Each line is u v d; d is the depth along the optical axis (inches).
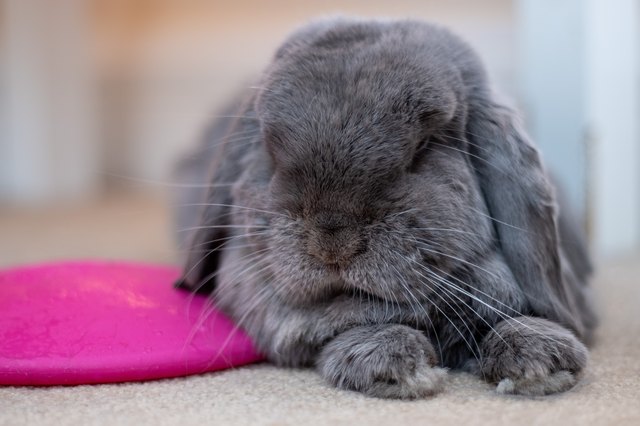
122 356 19.4
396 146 18.9
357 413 17.6
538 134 35.4
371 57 19.6
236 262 21.3
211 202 22.1
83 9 61.0
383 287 18.8
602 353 21.4
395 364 18.4
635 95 36.7
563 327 20.0
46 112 59.9
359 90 19.1
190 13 62.5
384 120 18.9
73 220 49.6
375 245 18.6
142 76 64.4
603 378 19.5
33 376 19.0
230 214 21.8
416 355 18.6
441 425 17.0
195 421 17.3
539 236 20.2
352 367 18.8
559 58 34.6
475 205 20.0
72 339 19.9
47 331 20.1
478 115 20.7
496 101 20.9
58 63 60.3
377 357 18.5
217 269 22.9
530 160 20.4
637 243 38.4
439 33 21.4
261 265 20.3
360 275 18.7
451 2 52.9
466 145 20.5
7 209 55.5
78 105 61.8
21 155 59.7
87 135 63.0
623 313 25.4
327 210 18.6
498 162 20.4
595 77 34.2
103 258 35.2
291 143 19.2
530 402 18.1
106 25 64.4
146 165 65.3
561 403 18.0
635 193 37.4
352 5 56.4
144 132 65.0
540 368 18.4
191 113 63.2
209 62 62.5
